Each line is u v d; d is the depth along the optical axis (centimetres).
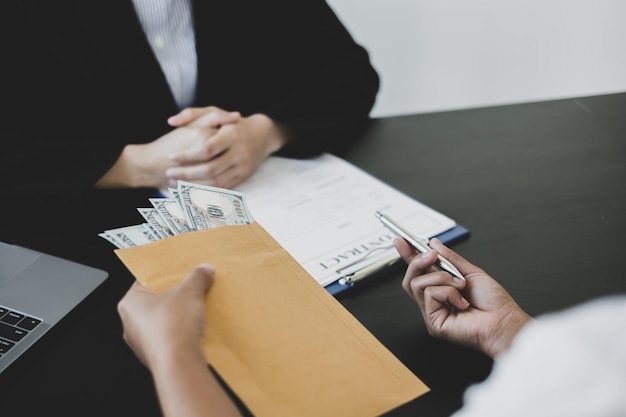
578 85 200
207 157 87
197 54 114
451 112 110
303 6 116
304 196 84
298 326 49
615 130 103
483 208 81
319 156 95
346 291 66
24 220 78
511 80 201
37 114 98
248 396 43
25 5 99
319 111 104
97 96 105
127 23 104
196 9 110
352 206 81
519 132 102
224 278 50
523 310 63
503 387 29
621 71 197
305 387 45
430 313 60
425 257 60
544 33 192
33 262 70
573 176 89
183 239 53
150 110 109
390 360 49
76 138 94
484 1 187
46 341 59
